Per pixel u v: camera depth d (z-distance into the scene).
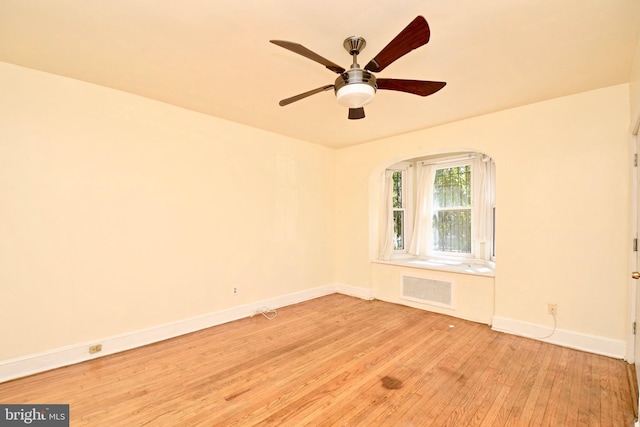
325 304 4.26
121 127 2.79
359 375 2.35
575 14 1.70
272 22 1.78
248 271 3.75
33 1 1.60
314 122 3.61
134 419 1.84
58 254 2.47
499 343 2.92
